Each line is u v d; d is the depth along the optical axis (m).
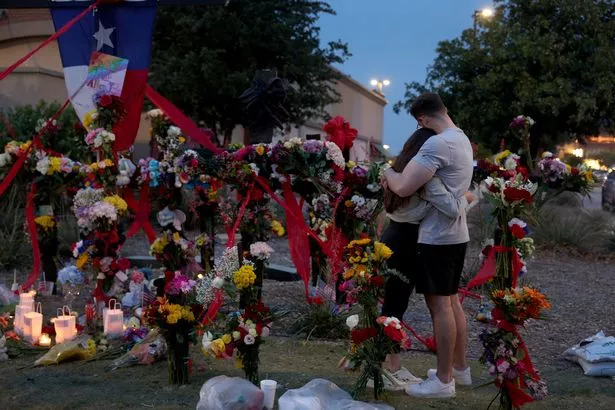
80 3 6.28
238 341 4.38
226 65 17.77
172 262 5.10
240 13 17.89
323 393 4.34
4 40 19.17
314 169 5.80
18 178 7.19
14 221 9.77
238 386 4.19
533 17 19.70
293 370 5.21
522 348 4.21
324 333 6.29
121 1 6.16
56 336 5.80
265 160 5.82
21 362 5.40
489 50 19.88
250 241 6.07
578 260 11.44
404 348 4.38
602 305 8.17
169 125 5.75
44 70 16.55
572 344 6.49
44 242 7.50
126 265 6.04
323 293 6.66
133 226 6.26
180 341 4.71
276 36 17.80
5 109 16.17
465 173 4.46
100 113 5.91
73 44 6.29
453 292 4.63
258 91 6.41
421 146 4.50
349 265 5.03
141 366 5.21
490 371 4.18
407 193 4.39
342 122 6.20
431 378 4.64
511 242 4.47
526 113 19.64
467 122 20.34
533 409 4.54
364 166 6.16
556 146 24.72
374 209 6.25
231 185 5.96
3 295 6.94
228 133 19.05
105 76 6.07
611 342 5.68
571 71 19.25
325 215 6.43
